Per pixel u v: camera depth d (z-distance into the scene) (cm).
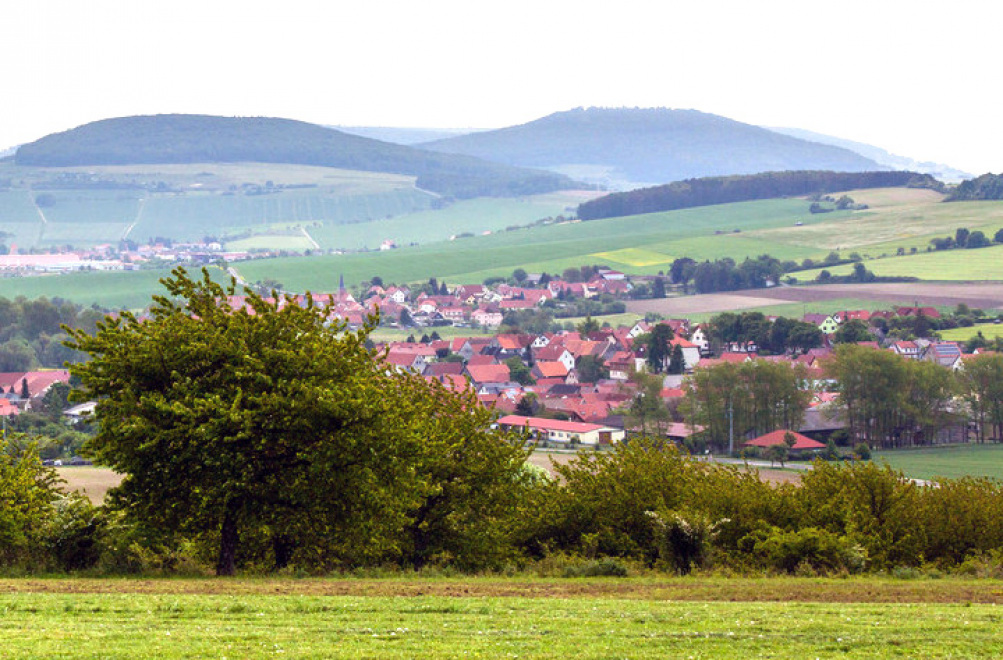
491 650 7725
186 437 12250
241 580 11856
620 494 16138
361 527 13062
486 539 15688
